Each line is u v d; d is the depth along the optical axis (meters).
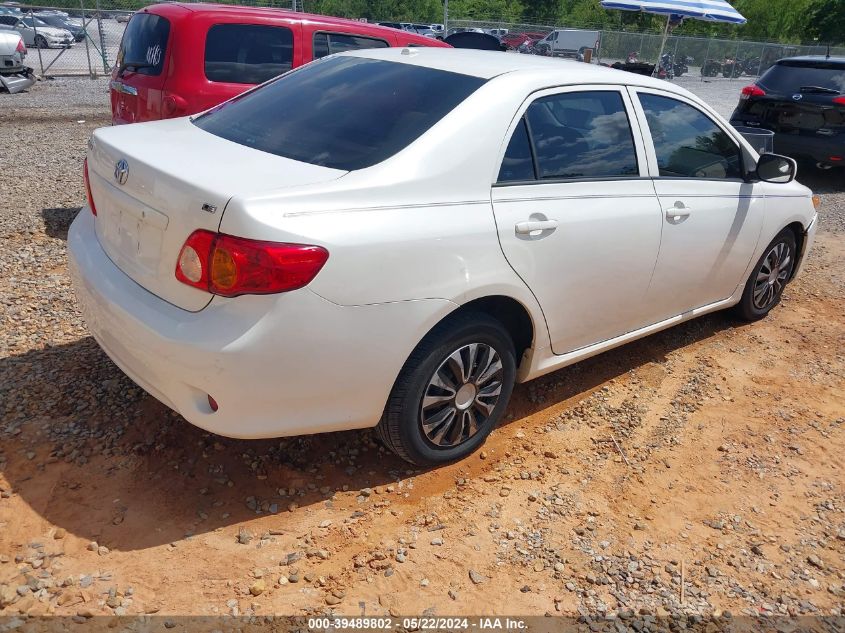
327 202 2.61
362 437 3.45
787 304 5.77
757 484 3.45
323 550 2.75
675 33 35.25
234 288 2.46
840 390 4.44
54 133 10.18
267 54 6.38
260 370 2.52
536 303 3.29
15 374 3.65
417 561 2.75
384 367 2.78
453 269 2.88
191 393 2.63
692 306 4.48
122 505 2.87
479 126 3.07
